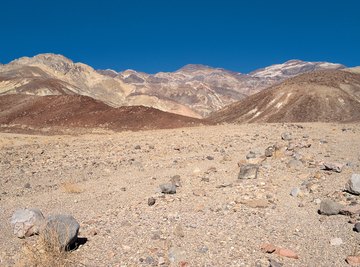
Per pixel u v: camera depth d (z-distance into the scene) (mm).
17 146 23969
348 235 7898
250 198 10609
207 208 9938
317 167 13953
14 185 13297
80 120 55969
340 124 30719
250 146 19953
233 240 7855
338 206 9188
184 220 9070
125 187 12680
